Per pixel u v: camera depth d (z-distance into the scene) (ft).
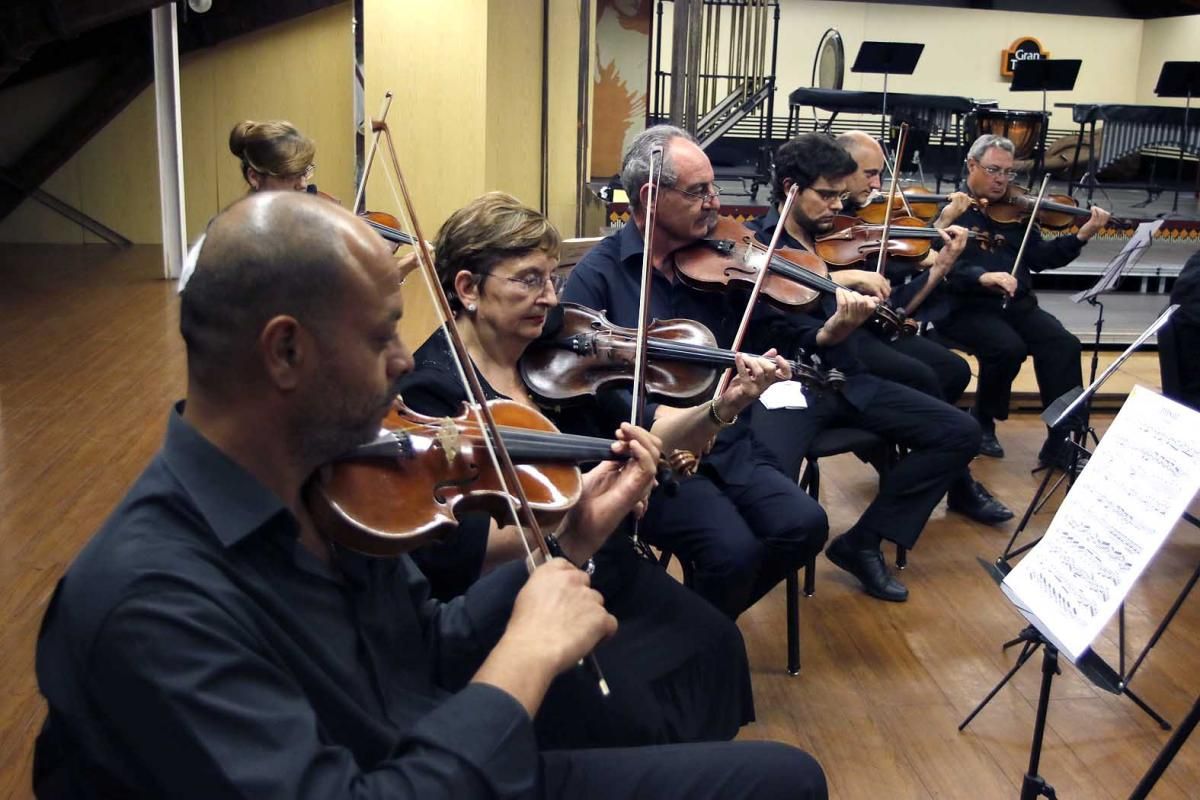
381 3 23.95
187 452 3.56
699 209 9.07
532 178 26.73
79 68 29.86
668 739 6.02
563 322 8.04
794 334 10.63
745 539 8.03
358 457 4.58
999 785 7.84
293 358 3.49
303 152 10.75
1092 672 6.39
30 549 10.33
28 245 31.09
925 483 10.63
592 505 5.48
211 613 3.33
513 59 25.35
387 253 3.66
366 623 4.12
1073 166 30.71
